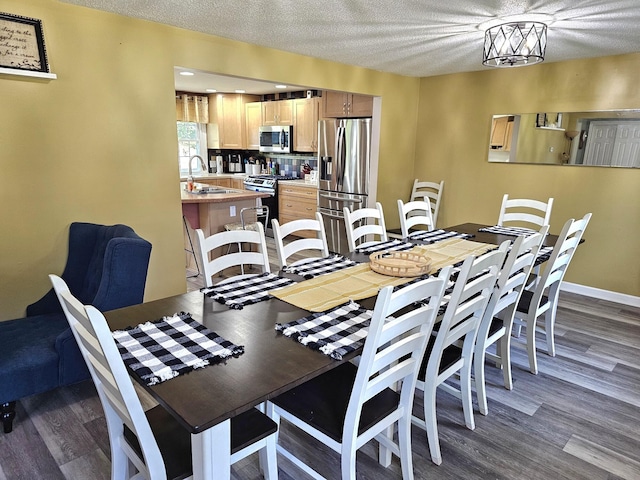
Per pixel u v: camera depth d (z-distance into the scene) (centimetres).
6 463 185
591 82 382
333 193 540
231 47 319
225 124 698
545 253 269
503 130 441
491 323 233
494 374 268
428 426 186
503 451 199
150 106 287
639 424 220
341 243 546
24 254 250
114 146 275
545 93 410
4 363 195
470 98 461
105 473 180
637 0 224
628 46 331
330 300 181
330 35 306
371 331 123
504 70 431
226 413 105
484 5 238
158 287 314
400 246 286
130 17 267
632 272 383
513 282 220
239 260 219
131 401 108
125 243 216
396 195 514
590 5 235
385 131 478
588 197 397
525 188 436
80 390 240
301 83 375
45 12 237
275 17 264
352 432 138
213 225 454
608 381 260
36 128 243
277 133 650
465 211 486
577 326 339
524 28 264
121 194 284
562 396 244
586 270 409
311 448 199
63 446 195
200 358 130
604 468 189
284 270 225
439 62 402
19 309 252
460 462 191
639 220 373
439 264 242
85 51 254
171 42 288
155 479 119
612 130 377
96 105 263
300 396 162
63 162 256
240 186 693
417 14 256
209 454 113
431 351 190
